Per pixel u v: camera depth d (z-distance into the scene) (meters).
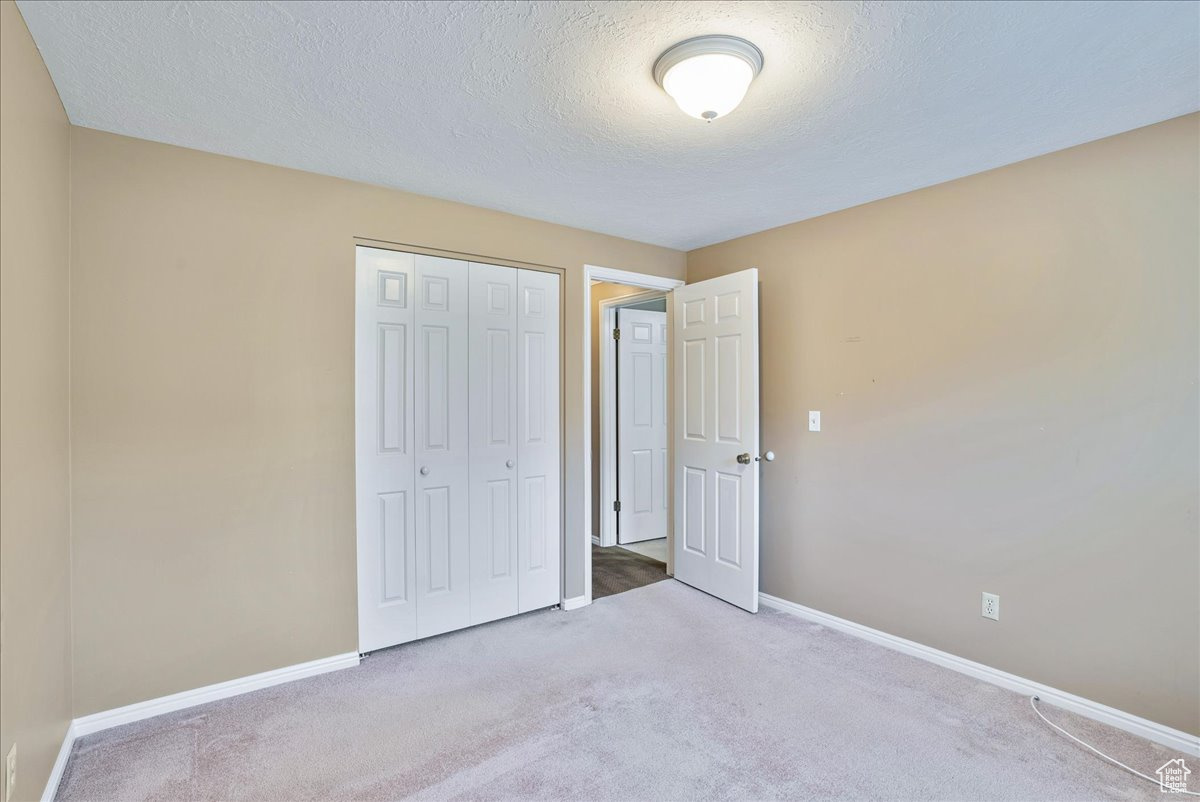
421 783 1.79
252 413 2.30
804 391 3.12
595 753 1.94
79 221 1.98
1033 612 2.30
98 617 2.02
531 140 2.13
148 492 2.11
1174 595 1.98
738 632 2.94
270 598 2.36
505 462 3.06
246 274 2.29
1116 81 1.72
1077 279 2.18
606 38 1.52
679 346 3.70
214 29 1.47
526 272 3.12
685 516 3.68
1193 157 1.93
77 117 1.93
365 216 2.57
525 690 2.35
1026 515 2.31
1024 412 2.32
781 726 2.09
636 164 2.36
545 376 3.20
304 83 1.74
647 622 3.07
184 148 2.17
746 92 1.77
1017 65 1.64
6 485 1.37
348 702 2.25
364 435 2.62
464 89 1.77
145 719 2.11
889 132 2.06
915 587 2.66
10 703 1.39
